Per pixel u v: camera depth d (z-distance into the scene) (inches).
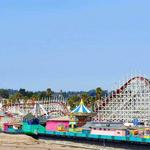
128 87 7170.3
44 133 6304.1
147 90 6948.8
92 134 5521.7
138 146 5049.2
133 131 5359.3
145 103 6943.9
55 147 5674.2
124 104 7160.4
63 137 6028.5
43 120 6929.1
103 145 5452.8
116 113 7224.4
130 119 7066.9
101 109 7347.4
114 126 5482.3
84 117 6879.9
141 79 7022.6
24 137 6555.1
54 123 6614.2
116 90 7288.4
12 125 7180.1
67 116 7057.1
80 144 5772.6
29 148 5497.1
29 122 6825.8
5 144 5876.0
